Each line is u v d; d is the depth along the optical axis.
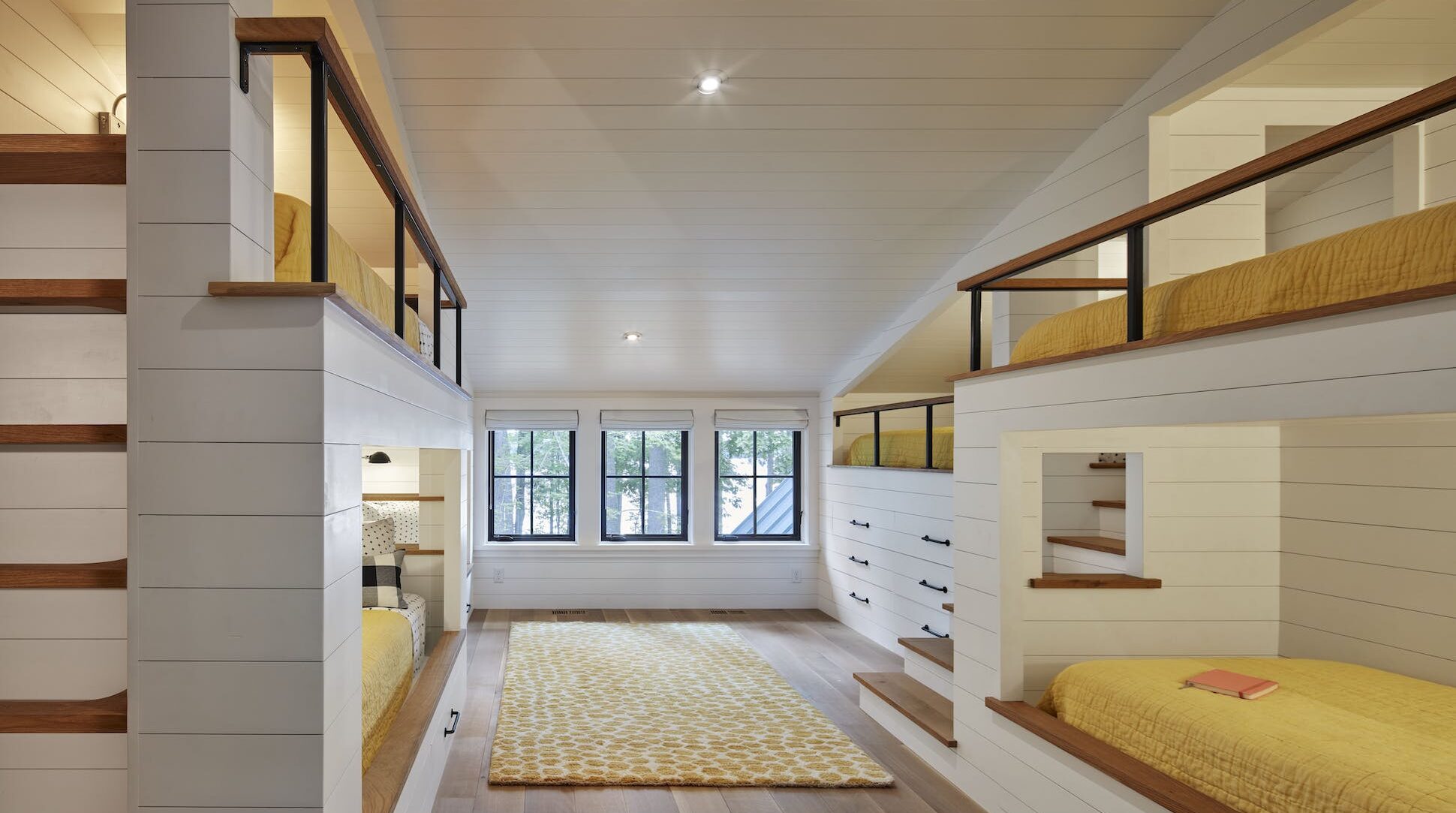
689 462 7.05
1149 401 2.25
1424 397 1.51
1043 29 3.14
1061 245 2.62
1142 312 2.36
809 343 5.84
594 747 3.59
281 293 1.44
